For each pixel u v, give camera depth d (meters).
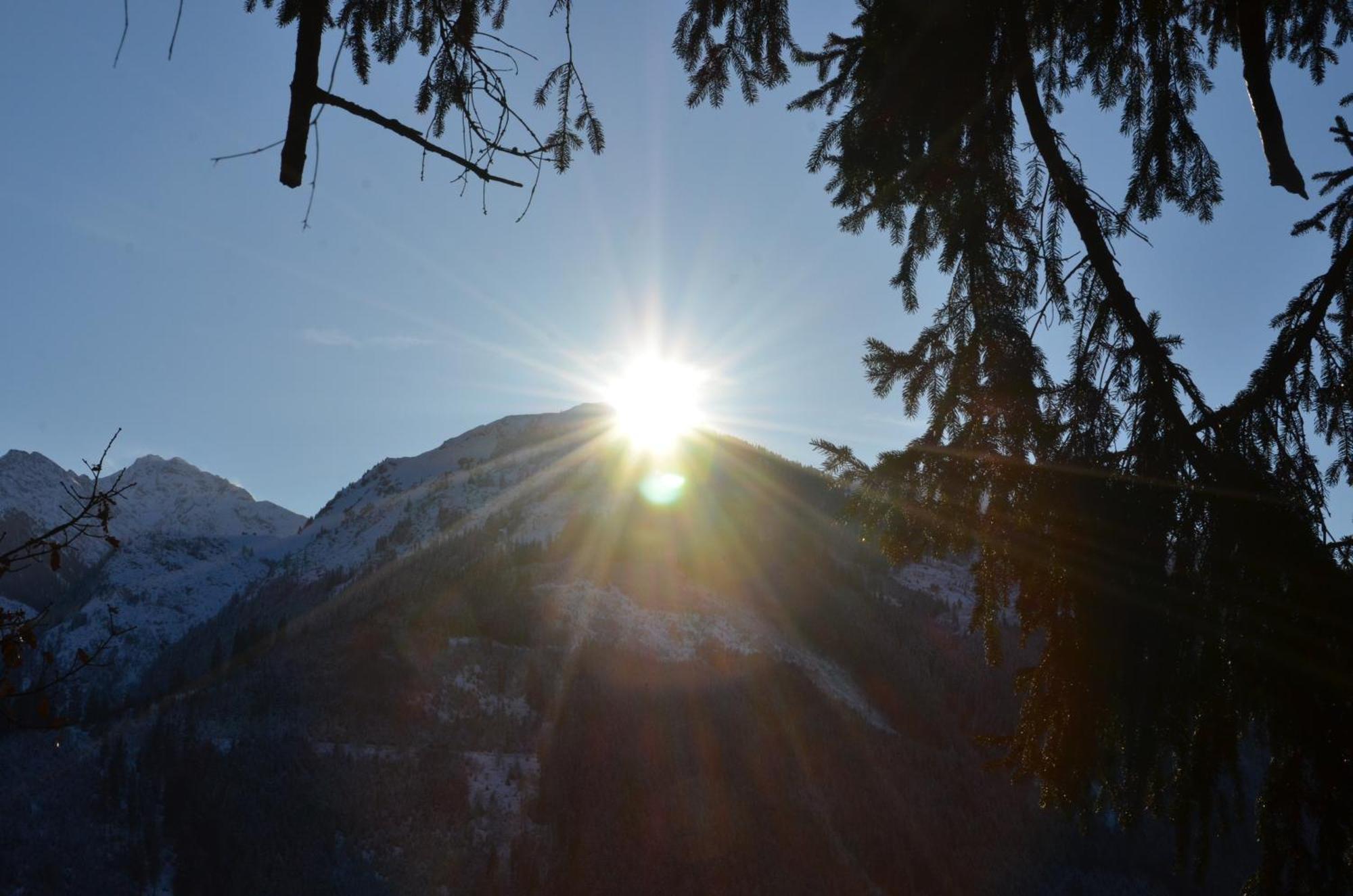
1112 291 5.25
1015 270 5.42
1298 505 4.59
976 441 5.07
